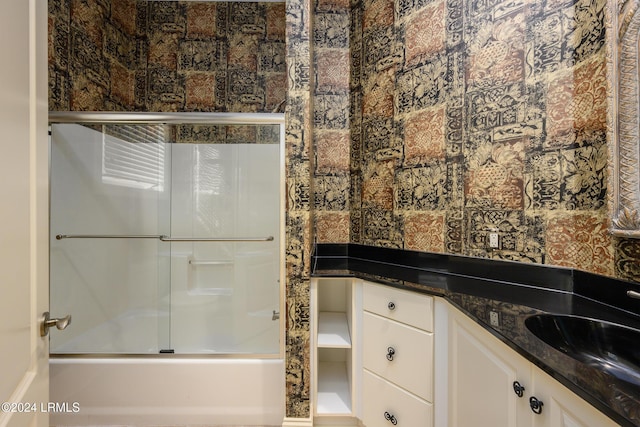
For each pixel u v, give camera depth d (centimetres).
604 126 109
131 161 202
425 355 122
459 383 108
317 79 206
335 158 209
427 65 163
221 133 189
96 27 198
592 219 114
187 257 212
